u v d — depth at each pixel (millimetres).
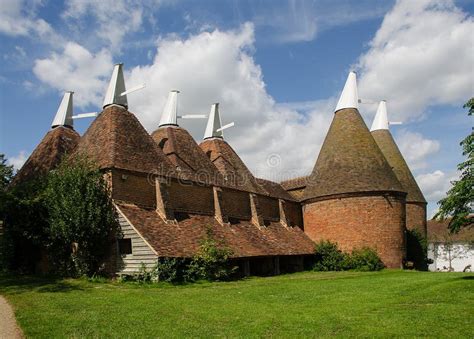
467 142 18594
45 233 21500
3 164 25375
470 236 53031
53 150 27031
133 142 24391
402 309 12852
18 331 9914
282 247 27562
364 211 29750
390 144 39438
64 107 29953
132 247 20031
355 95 33844
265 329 10492
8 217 22078
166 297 15047
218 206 26438
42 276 21250
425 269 36000
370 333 10242
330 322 11250
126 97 26688
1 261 22578
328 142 33344
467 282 17531
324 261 29781
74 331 9953
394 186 30531
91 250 20734
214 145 34031
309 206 32500
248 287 18234
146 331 10156
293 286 18531
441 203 19172
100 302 13727
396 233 30078
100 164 21953
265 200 32156
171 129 30312
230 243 23734
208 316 11859
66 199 20219
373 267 28328
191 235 22391
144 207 22406
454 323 11148
